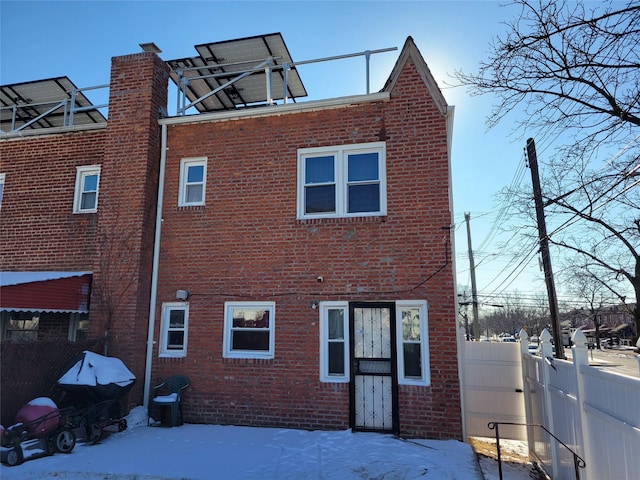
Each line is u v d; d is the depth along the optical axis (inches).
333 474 240.4
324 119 375.2
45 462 257.3
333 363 342.6
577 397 223.8
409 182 350.0
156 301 378.9
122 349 360.8
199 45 426.3
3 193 437.7
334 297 346.3
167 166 401.1
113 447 286.0
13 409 294.7
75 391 303.0
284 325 350.9
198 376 359.3
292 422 337.4
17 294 328.5
